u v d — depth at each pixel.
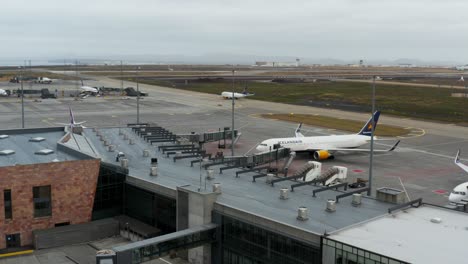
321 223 47.03
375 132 149.88
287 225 45.16
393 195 53.88
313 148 113.69
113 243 60.41
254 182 62.53
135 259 46.12
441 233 44.34
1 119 160.75
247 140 134.75
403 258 38.91
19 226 58.44
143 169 68.88
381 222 47.03
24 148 73.38
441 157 116.12
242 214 49.31
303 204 53.31
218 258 52.75
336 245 41.16
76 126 90.25
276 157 92.75
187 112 190.25
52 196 59.91
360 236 43.28
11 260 54.78
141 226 62.00
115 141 87.62
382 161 111.31
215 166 71.25
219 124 161.62
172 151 80.81
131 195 65.81
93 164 61.97
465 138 142.12
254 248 48.84
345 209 51.69
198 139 115.06
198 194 52.78
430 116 186.75
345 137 118.50
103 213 65.25
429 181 93.56
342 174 79.69
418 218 48.25
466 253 40.00
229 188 59.16
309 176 78.12
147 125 106.06
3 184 56.69
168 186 58.97
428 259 38.81
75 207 61.75
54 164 59.38
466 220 47.81
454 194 75.88
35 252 56.97
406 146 129.12
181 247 49.62
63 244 59.06
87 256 56.09
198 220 53.12
